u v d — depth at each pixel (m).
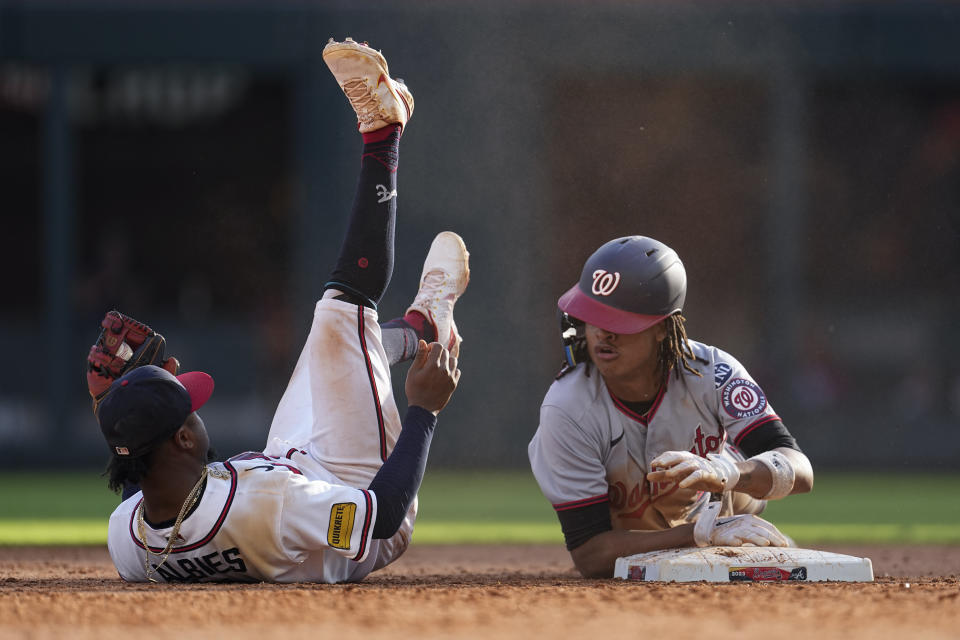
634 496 15.12
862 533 28.20
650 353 14.22
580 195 64.56
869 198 65.19
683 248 65.62
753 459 13.48
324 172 53.09
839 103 64.81
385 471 12.79
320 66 53.12
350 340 13.70
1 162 74.56
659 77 58.38
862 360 61.22
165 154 75.50
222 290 77.25
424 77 53.38
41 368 53.91
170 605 10.74
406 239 53.22
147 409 11.72
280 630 9.37
